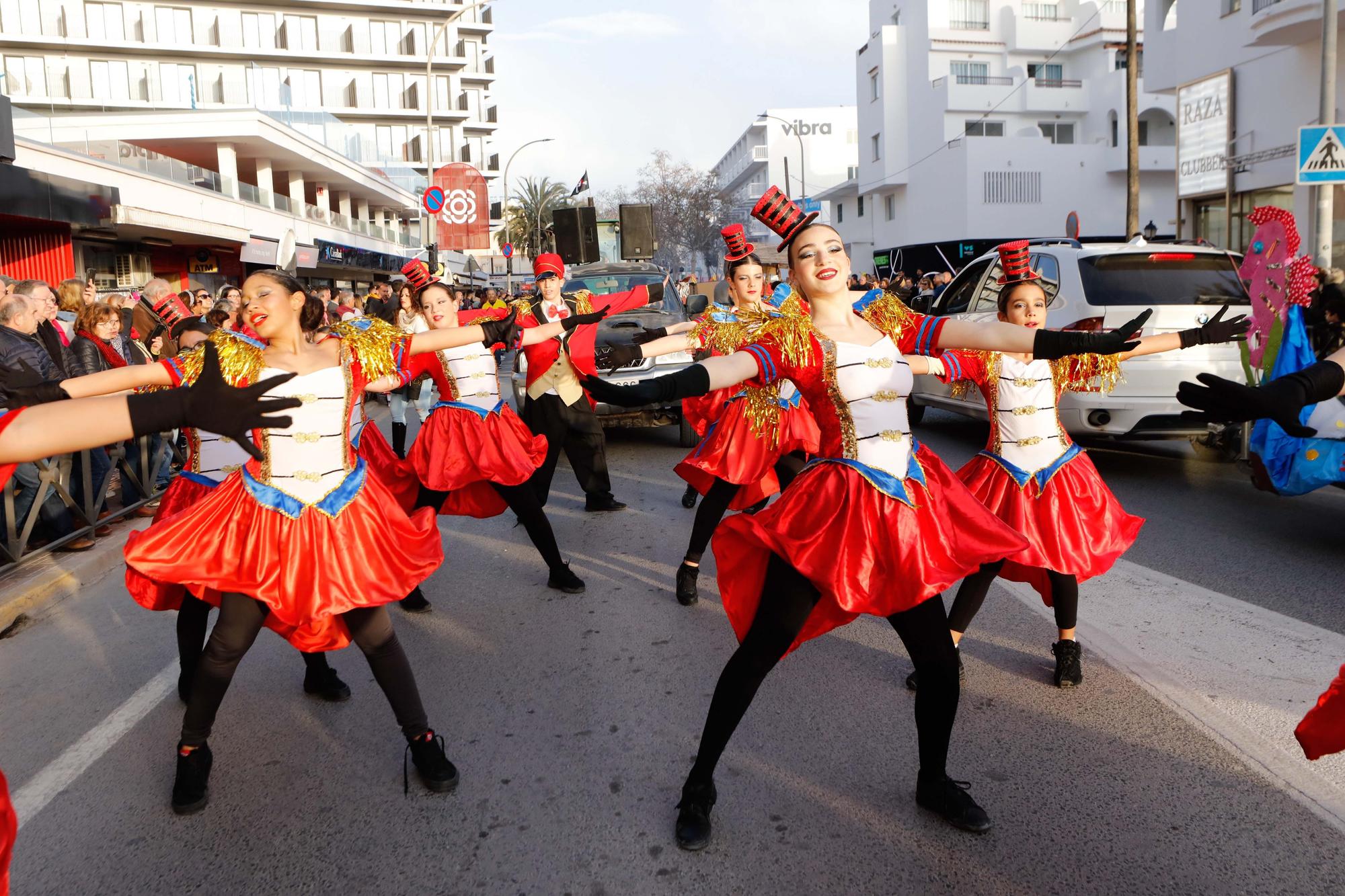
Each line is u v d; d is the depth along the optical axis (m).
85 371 7.38
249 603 3.31
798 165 80.19
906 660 4.52
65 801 3.48
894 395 3.06
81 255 21.34
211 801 3.45
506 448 5.55
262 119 29.14
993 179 36.38
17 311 6.49
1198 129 21.09
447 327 5.60
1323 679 4.13
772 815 3.22
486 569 6.36
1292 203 18.72
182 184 23.19
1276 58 18.88
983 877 2.85
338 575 3.26
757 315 3.17
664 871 2.93
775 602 3.00
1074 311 8.03
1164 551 6.19
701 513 5.45
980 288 9.69
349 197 43.28
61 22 51.06
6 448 1.78
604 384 2.57
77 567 6.42
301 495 3.28
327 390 3.36
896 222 43.22
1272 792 3.24
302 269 30.56
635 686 4.34
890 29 41.34
